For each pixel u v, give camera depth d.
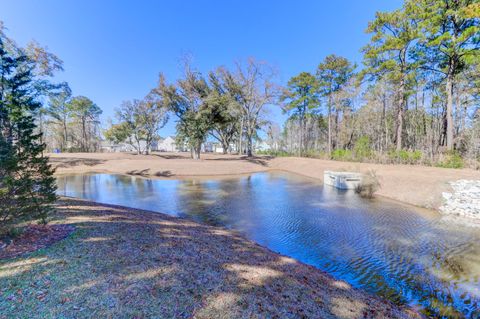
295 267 4.55
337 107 28.97
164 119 37.88
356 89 26.12
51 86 21.05
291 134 48.88
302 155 32.78
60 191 13.18
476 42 15.02
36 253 3.57
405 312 3.47
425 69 18.86
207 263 3.93
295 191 13.51
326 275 4.43
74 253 3.64
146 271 3.31
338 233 6.85
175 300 2.73
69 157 28.34
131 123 37.44
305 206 10.02
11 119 5.13
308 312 2.96
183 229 6.01
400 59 19.20
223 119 28.66
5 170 4.14
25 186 4.35
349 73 28.67
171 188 14.28
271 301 3.06
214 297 2.92
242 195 12.30
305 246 5.95
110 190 13.52
